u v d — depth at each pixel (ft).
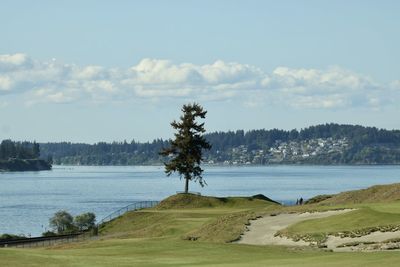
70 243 320.70
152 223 402.93
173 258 213.25
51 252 226.38
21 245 327.06
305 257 205.77
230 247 242.58
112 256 218.59
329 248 235.81
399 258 178.60
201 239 296.51
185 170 539.70
